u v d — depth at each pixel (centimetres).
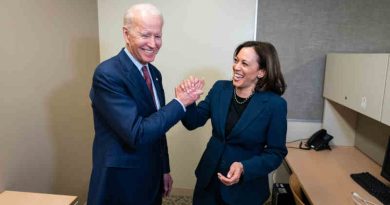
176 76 258
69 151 220
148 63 137
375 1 227
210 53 251
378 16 229
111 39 258
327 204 149
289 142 250
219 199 150
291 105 251
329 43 237
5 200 145
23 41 166
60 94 204
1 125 153
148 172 140
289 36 240
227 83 159
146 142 117
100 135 133
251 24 242
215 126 150
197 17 246
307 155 220
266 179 154
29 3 170
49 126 194
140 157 134
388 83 150
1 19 150
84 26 233
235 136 142
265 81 144
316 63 242
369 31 231
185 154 274
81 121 234
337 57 214
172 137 271
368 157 218
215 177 150
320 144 231
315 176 183
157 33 123
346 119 239
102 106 119
